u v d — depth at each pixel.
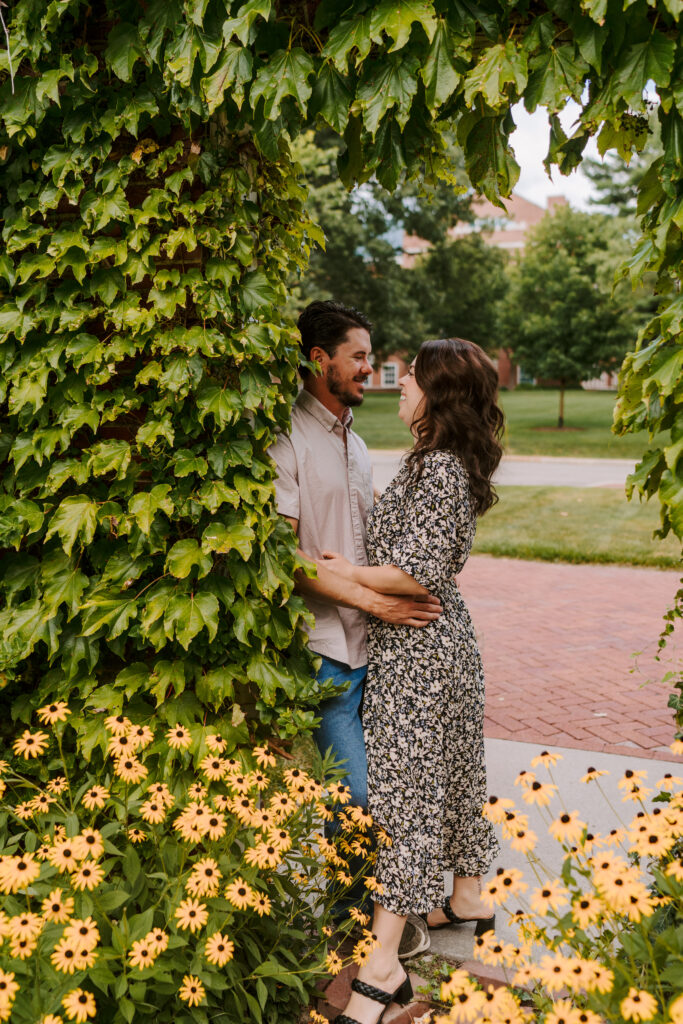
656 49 1.93
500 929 2.77
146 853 2.29
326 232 22.67
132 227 2.35
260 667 2.41
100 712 2.45
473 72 1.99
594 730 4.45
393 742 2.42
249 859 1.92
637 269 2.31
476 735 2.63
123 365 2.49
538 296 25.31
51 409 2.47
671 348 2.13
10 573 2.54
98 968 1.73
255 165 2.57
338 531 2.64
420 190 2.74
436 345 2.50
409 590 2.38
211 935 1.88
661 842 1.68
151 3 2.16
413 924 2.65
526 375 26.55
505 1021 1.55
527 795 1.78
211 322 2.41
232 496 2.30
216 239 2.32
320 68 2.13
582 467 17.92
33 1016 1.68
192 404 2.40
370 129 2.05
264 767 2.49
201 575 2.27
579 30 1.96
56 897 1.71
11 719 2.64
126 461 2.34
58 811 2.31
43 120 2.40
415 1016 2.35
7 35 2.27
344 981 2.46
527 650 5.98
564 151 2.37
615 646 6.04
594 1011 1.64
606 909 1.64
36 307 2.42
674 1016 1.41
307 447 2.59
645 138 2.29
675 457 2.09
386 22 1.93
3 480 2.54
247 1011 2.12
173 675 2.37
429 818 2.40
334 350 2.61
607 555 9.06
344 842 2.34
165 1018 1.90
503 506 12.42
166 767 2.26
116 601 2.34
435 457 2.43
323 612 2.61
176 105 2.22
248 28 2.01
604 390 43.09
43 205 2.35
